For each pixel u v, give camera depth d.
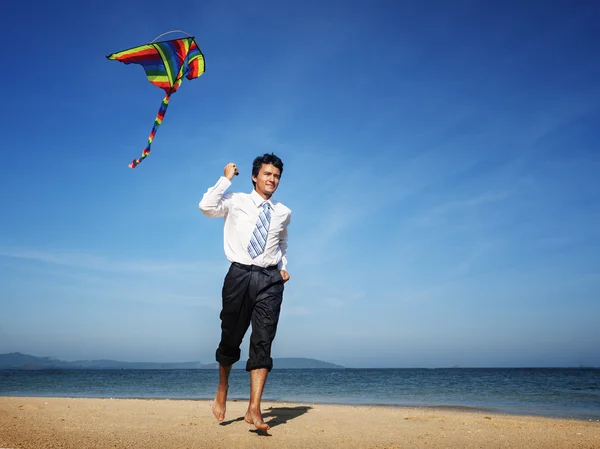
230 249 3.41
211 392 17.03
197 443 3.05
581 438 3.70
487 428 4.36
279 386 24.36
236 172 3.42
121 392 17.03
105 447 2.85
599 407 9.59
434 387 22.53
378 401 11.52
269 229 3.43
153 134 3.15
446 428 4.29
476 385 25.27
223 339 3.52
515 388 20.94
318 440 3.29
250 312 3.41
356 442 3.27
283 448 2.94
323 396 14.43
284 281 3.58
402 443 3.29
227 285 3.37
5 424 3.90
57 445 2.87
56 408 6.01
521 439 3.60
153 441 3.11
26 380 35.00
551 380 34.69
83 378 42.62
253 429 3.76
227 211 3.43
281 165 3.53
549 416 7.38
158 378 42.91
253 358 3.36
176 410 5.82
